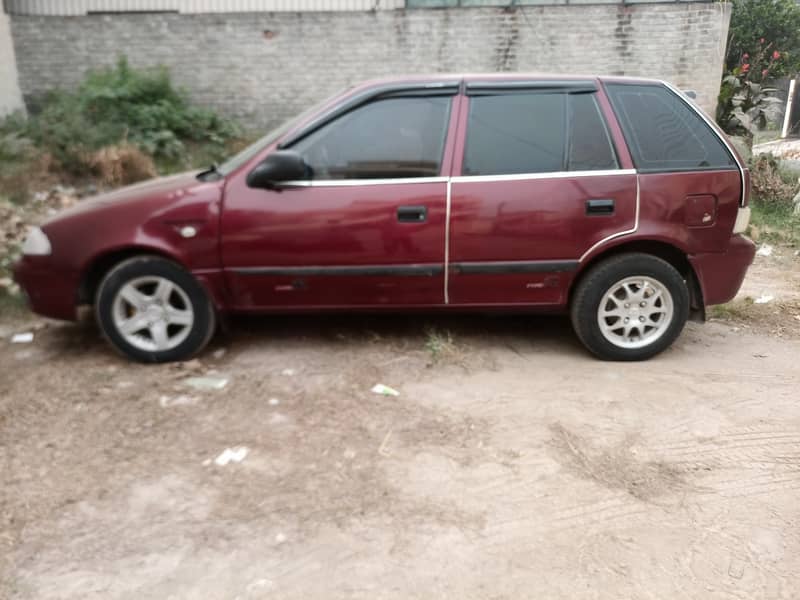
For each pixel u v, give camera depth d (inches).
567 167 155.3
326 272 155.2
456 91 157.0
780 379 159.3
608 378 157.2
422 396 146.4
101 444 125.5
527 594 91.6
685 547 101.3
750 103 432.1
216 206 152.0
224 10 402.9
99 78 386.0
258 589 91.6
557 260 156.8
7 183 290.8
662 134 158.7
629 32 393.7
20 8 396.5
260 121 421.1
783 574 96.0
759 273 259.9
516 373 158.9
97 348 169.8
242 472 117.6
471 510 108.8
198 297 156.1
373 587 92.4
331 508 108.4
